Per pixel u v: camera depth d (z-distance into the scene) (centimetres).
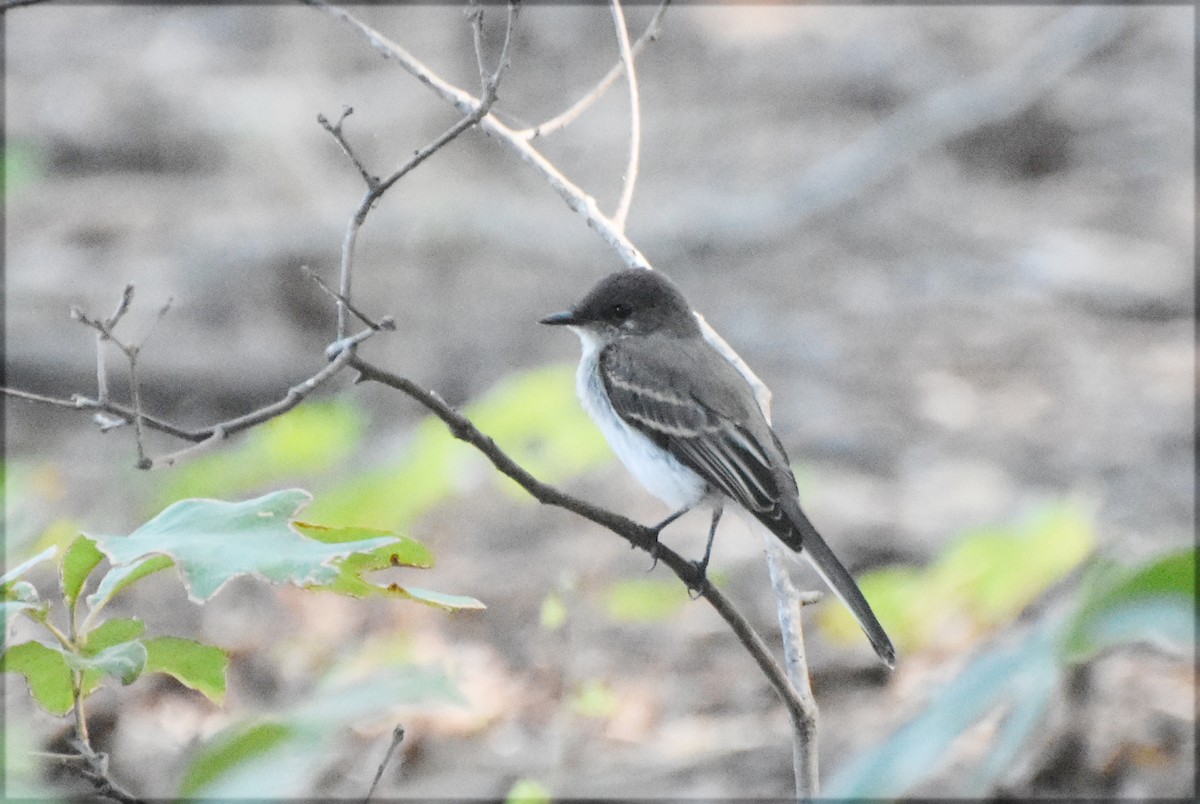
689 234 1853
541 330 1644
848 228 1936
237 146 2061
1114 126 2181
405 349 1591
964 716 298
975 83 2064
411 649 975
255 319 1664
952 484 1276
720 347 643
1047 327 1645
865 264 1841
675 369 696
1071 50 1992
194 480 1176
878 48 2427
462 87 1834
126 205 1948
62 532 1051
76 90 2292
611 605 1045
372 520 1034
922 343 1617
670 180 2022
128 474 1295
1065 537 955
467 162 1905
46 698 391
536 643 996
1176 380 1502
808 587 1071
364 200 408
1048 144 2092
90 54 2470
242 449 1255
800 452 1374
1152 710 794
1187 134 2142
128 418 359
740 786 807
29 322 1594
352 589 380
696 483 690
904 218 1950
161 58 2430
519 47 2409
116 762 815
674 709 910
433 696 359
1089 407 1437
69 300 1681
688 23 2588
